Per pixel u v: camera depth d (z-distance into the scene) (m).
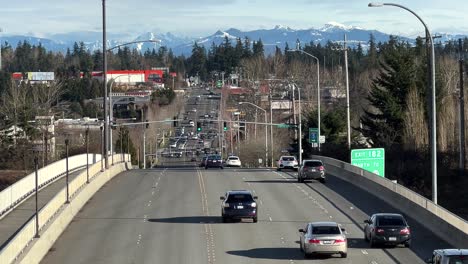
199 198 60.94
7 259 30.41
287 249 39.69
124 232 45.38
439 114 98.50
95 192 64.69
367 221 42.00
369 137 116.12
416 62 134.75
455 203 73.81
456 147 91.06
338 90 197.38
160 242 42.03
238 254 38.28
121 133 127.88
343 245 36.94
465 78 119.81
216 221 49.47
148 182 73.25
